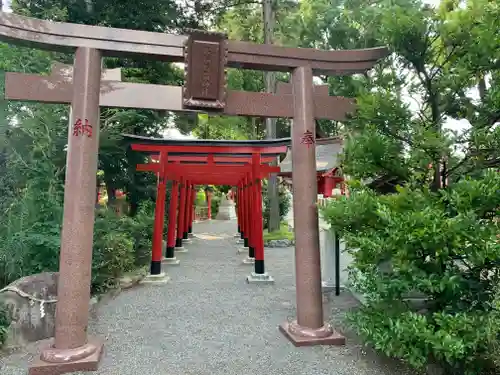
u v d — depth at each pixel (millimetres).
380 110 3383
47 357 3393
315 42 8812
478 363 2881
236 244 13930
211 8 12484
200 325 4844
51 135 6188
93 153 3676
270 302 6043
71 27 3648
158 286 7242
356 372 3359
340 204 3377
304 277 4102
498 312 2674
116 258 6895
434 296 3197
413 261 2914
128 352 3912
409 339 2836
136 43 3791
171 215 9797
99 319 5094
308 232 4094
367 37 7020
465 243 2744
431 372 3195
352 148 3510
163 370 3486
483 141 3072
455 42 3262
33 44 3623
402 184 3869
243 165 9711
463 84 3328
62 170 6398
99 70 3760
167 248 9750
